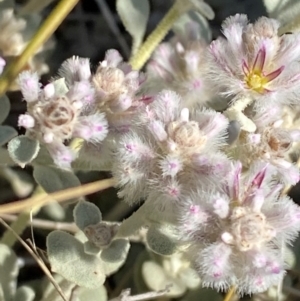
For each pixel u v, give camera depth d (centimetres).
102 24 23
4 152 17
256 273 15
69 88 16
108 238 16
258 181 15
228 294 18
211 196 15
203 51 18
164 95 16
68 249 17
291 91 17
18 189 20
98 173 20
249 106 17
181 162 15
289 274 20
